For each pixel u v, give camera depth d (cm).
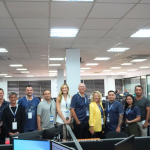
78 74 496
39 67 905
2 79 1496
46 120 297
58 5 238
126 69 1112
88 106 319
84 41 427
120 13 269
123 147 144
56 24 309
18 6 237
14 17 274
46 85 1543
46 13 262
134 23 313
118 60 739
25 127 295
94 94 315
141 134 310
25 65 816
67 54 498
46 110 298
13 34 358
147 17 287
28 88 305
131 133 297
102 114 313
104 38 406
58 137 210
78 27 328
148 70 1166
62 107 308
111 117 302
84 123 308
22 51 517
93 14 270
